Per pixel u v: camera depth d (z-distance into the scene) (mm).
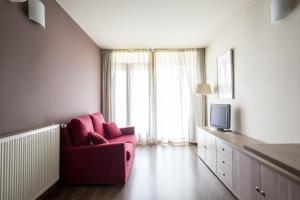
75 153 2959
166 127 5688
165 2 3111
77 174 2963
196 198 2611
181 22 3879
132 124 5668
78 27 3973
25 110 2301
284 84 2371
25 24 2307
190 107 5656
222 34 4262
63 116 3301
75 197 2652
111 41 4988
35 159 2273
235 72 3662
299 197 1373
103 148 2947
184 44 5320
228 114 3670
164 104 5695
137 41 5012
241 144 2656
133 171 3576
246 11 3234
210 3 3156
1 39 1951
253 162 2074
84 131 3113
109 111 5621
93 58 4992
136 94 5695
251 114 3123
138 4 3160
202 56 5652
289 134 2303
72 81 3676
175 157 4402
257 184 1991
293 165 1285
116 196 2674
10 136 1886
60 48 3176
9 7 2057
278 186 1630
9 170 1868
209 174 3428
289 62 2281
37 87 2537
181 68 5672
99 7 3242
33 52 2455
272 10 2385
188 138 5676
